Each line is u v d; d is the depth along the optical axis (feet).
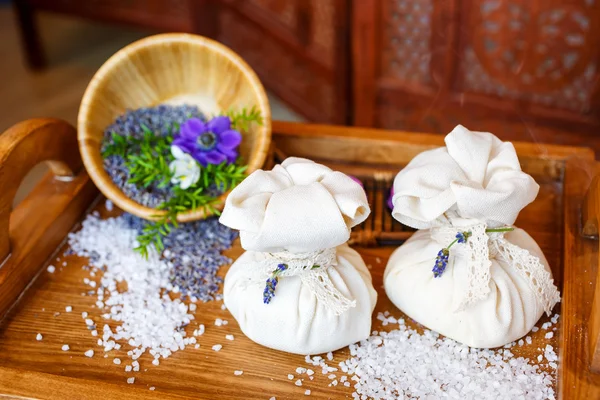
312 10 3.25
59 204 1.81
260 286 1.50
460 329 1.52
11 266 1.64
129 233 1.81
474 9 2.81
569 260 1.61
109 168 1.80
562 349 1.45
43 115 3.87
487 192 1.43
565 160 1.87
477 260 1.49
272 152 1.94
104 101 1.86
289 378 1.48
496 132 2.96
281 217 1.38
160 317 1.61
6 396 1.41
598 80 2.71
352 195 1.42
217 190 1.81
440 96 3.08
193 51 1.87
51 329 1.59
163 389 1.46
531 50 2.79
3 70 4.36
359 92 3.31
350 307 1.51
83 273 1.72
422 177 1.50
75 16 4.21
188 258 1.75
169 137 1.86
